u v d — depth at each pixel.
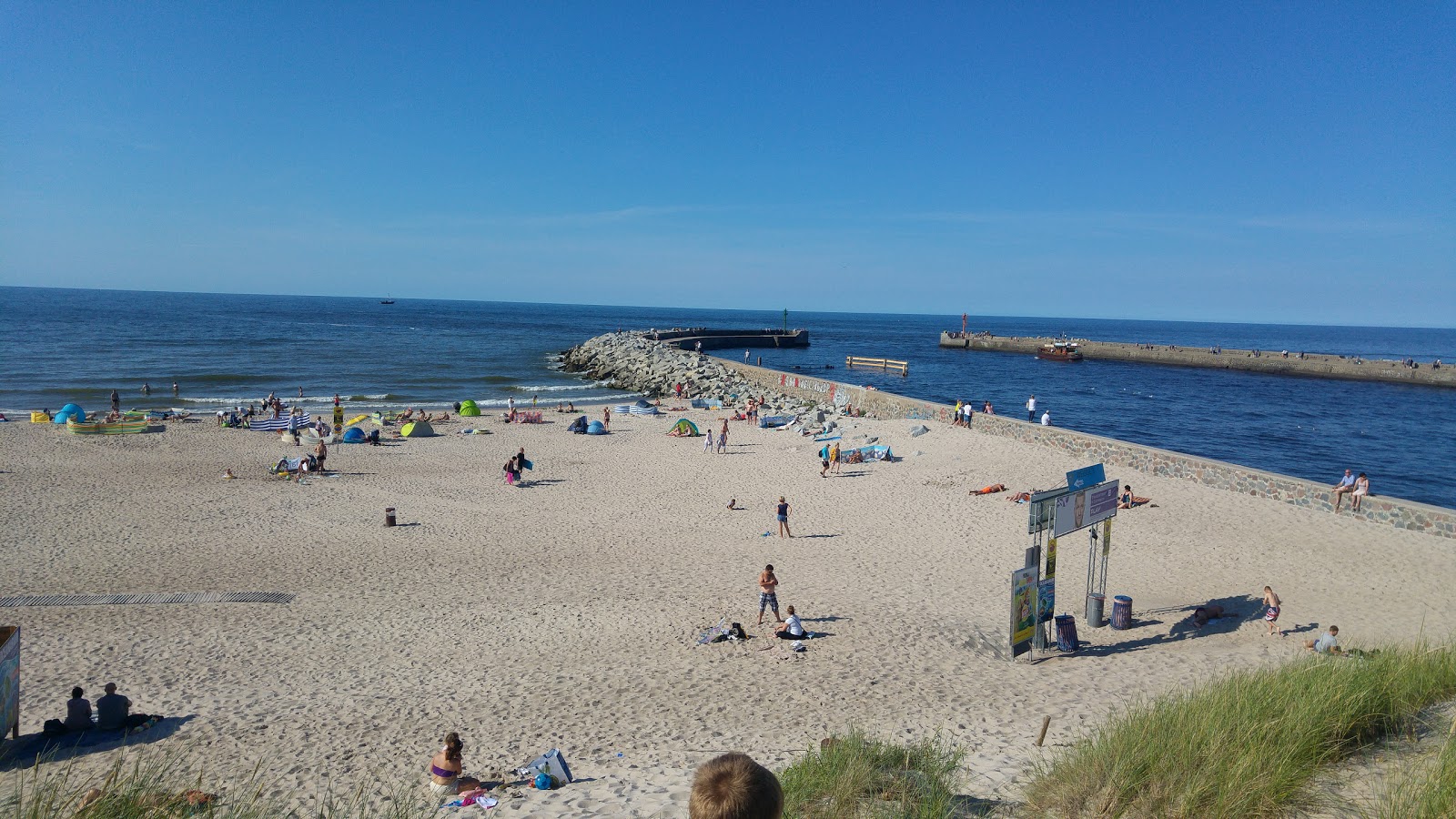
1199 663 12.73
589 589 17.45
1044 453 29.59
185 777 9.52
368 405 50.59
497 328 162.25
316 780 9.58
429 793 8.98
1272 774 5.57
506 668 13.37
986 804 6.58
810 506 24.91
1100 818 5.73
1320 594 16.11
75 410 37.22
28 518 22.48
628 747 10.34
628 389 64.31
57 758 10.17
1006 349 119.50
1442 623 14.21
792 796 6.52
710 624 15.28
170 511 23.83
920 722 10.67
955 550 20.38
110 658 13.77
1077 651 13.86
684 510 24.80
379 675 13.12
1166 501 22.97
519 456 28.67
